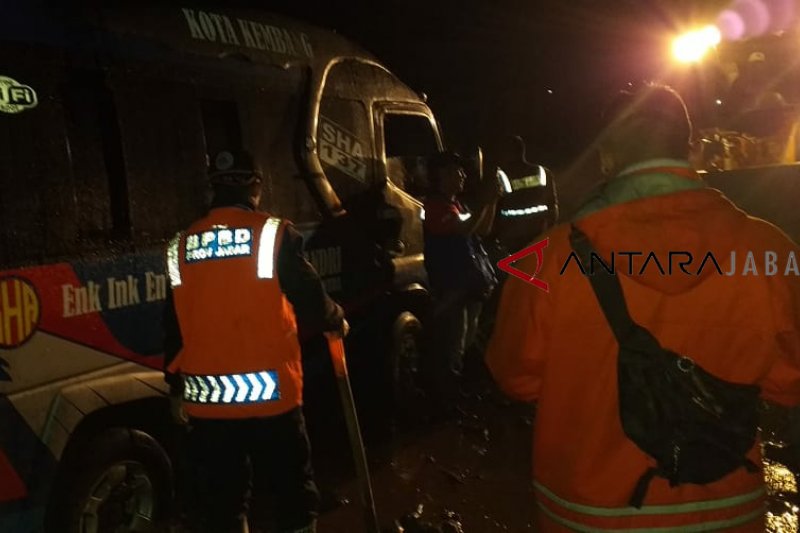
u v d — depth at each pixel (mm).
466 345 5895
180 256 3133
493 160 7012
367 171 5344
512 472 4898
